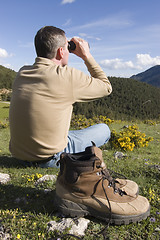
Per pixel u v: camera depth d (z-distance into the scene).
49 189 2.44
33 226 1.75
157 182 2.83
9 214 1.88
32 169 3.14
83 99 2.13
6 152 4.62
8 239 1.60
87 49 2.31
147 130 10.83
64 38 2.13
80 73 2.11
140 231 1.77
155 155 5.22
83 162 1.80
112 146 5.86
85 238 1.66
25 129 2.21
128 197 1.88
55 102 2.07
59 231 1.69
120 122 16.22
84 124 12.38
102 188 1.84
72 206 1.86
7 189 2.47
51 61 2.11
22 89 2.14
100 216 1.84
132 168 3.42
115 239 1.68
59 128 2.24
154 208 2.12
